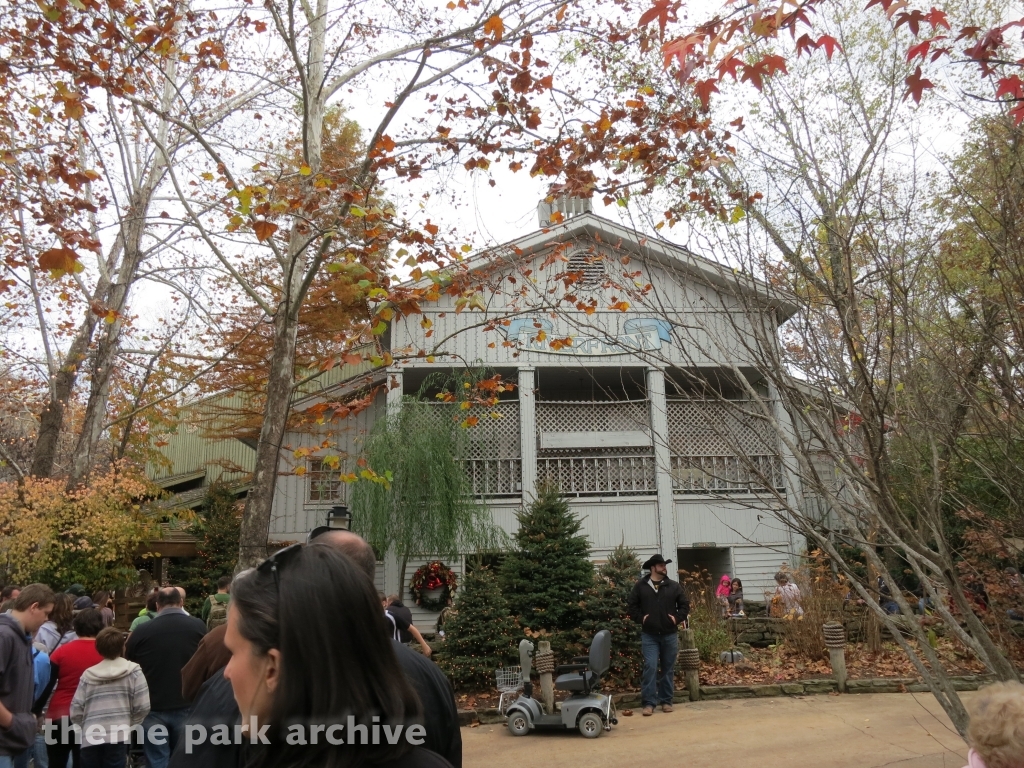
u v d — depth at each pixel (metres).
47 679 6.11
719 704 10.09
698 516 17.19
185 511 16.50
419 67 8.32
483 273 9.69
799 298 4.46
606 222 15.29
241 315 15.82
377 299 7.40
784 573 13.20
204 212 13.23
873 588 4.45
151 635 6.13
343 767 1.55
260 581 1.72
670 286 14.30
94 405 14.30
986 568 5.82
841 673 10.47
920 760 7.17
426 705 2.55
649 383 16.66
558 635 11.09
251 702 1.67
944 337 4.68
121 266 14.52
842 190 4.89
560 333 16.14
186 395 19.77
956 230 5.32
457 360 16.86
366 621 1.65
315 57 9.53
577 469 17.44
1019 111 4.33
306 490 17.88
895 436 4.53
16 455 21.02
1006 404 4.34
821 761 7.28
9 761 4.56
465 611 11.07
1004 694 2.66
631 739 8.52
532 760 7.86
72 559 12.88
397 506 15.41
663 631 9.90
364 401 7.73
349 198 7.45
